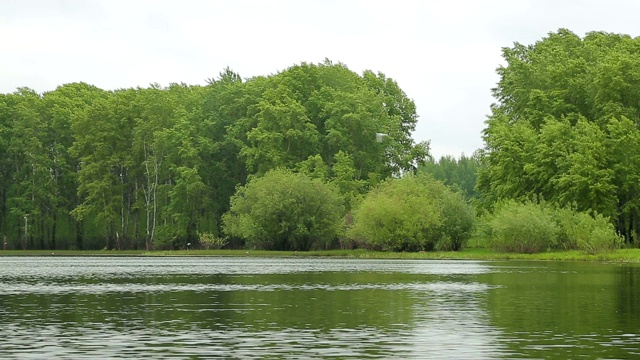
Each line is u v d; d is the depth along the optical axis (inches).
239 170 5580.7
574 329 1049.5
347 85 5654.5
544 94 4104.3
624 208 3718.0
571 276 2161.7
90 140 5359.3
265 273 2443.4
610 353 861.8
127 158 5398.6
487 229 3951.8
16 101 5723.4
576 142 3710.6
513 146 3939.5
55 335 1004.6
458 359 828.6
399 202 4163.4
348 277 2190.0
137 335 1003.9
